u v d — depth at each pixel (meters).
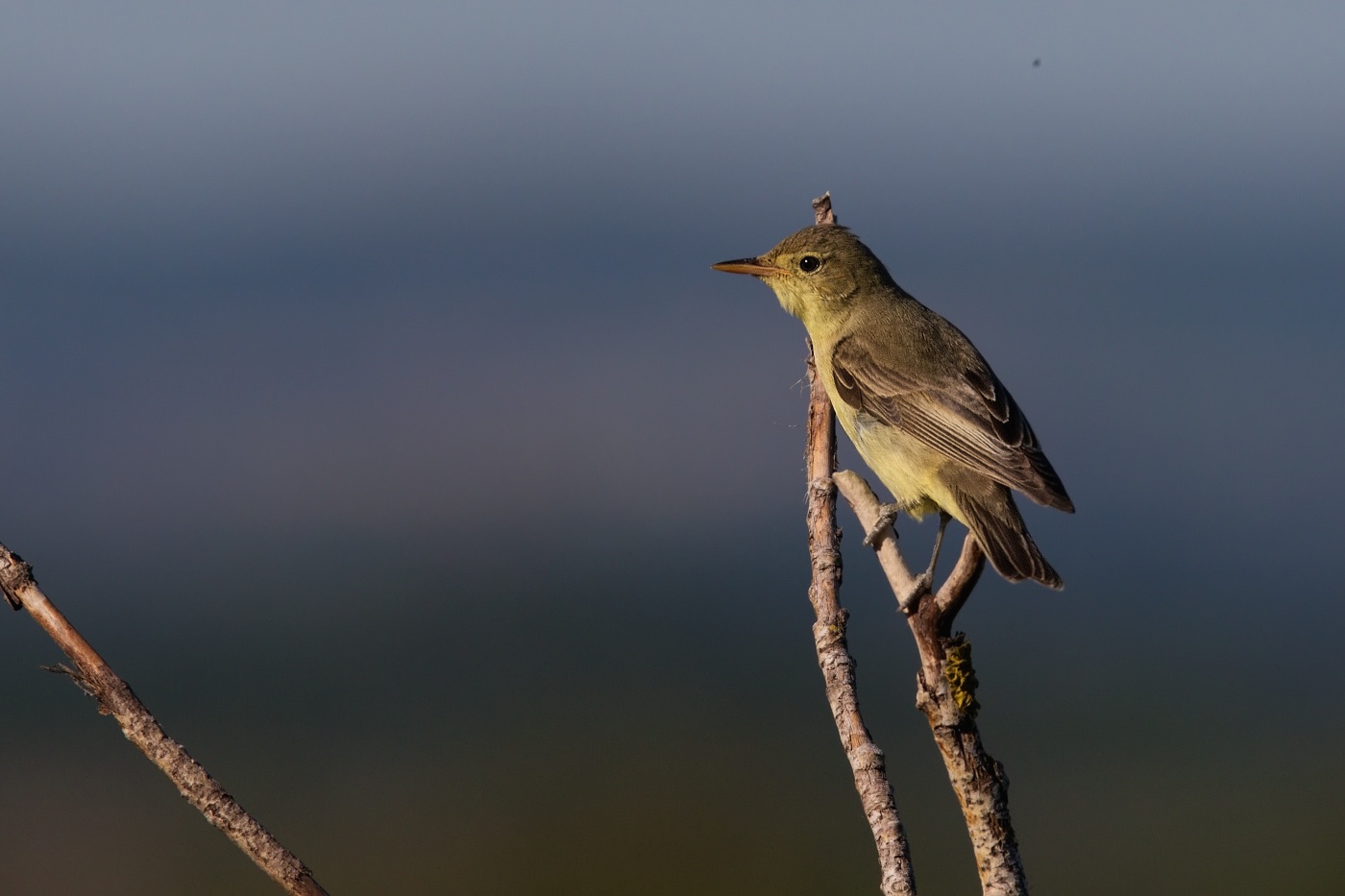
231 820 4.89
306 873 4.90
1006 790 5.79
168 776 4.89
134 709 4.92
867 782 6.00
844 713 6.32
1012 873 5.69
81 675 4.95
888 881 5.68
